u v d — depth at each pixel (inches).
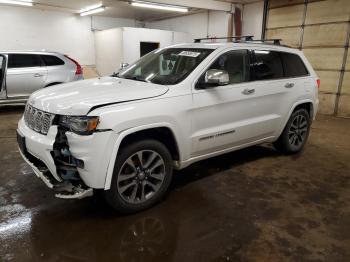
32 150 101.2
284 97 154.3
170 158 113.7
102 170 93.4
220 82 115.6
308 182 140.6
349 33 299.1
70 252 87.4
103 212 109.1
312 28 329.4
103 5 406.3
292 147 173.8
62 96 103.2
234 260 85.8
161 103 105.0
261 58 145.8
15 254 85.7
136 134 105.6
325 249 91.9
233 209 114.0
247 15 404.8
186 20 504.4
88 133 90.7
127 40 439.8
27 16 440.5
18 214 106.2
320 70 329.7
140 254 87.4
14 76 266.8
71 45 492.7
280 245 93.1
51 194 121.4
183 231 99.0
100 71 511.8
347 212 114.4
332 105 324.2
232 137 133.1
